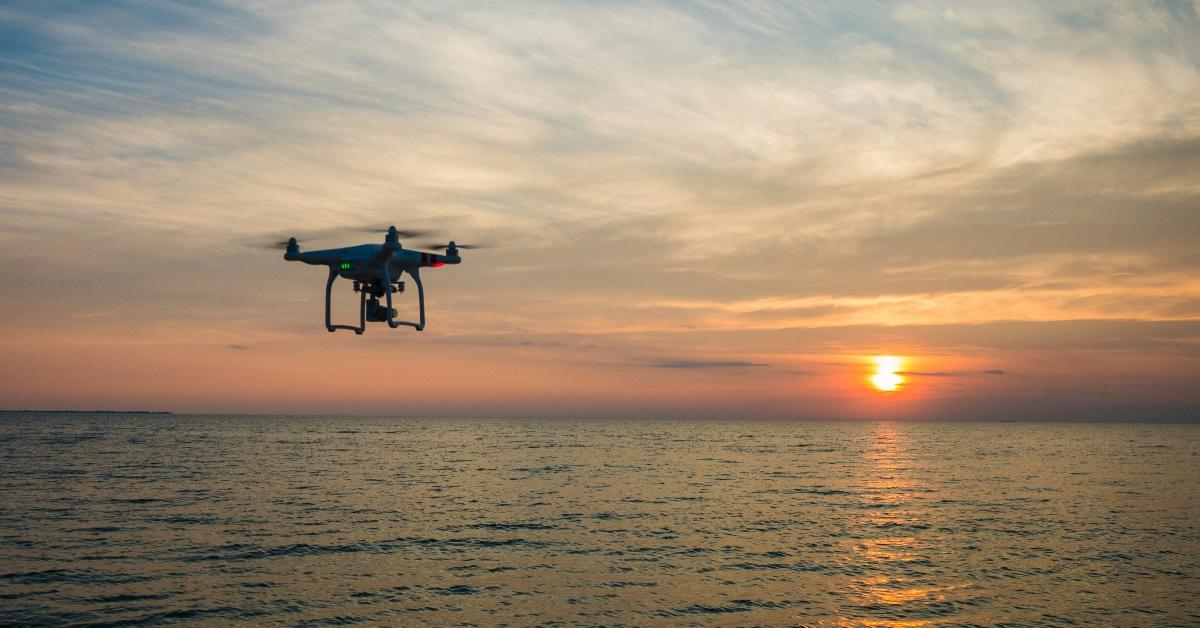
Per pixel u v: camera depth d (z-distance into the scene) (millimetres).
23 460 80062
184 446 113000
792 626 21969
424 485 57000
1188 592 25469
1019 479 66312
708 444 136250
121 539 33312
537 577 27219
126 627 21375
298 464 77625
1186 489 58312
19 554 29969
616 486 57312
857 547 32656
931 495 52562
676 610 23422
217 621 22000
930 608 23656
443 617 22594
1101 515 42875
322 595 24719
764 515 42031
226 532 35312
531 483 59094
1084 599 24672
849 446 134375
